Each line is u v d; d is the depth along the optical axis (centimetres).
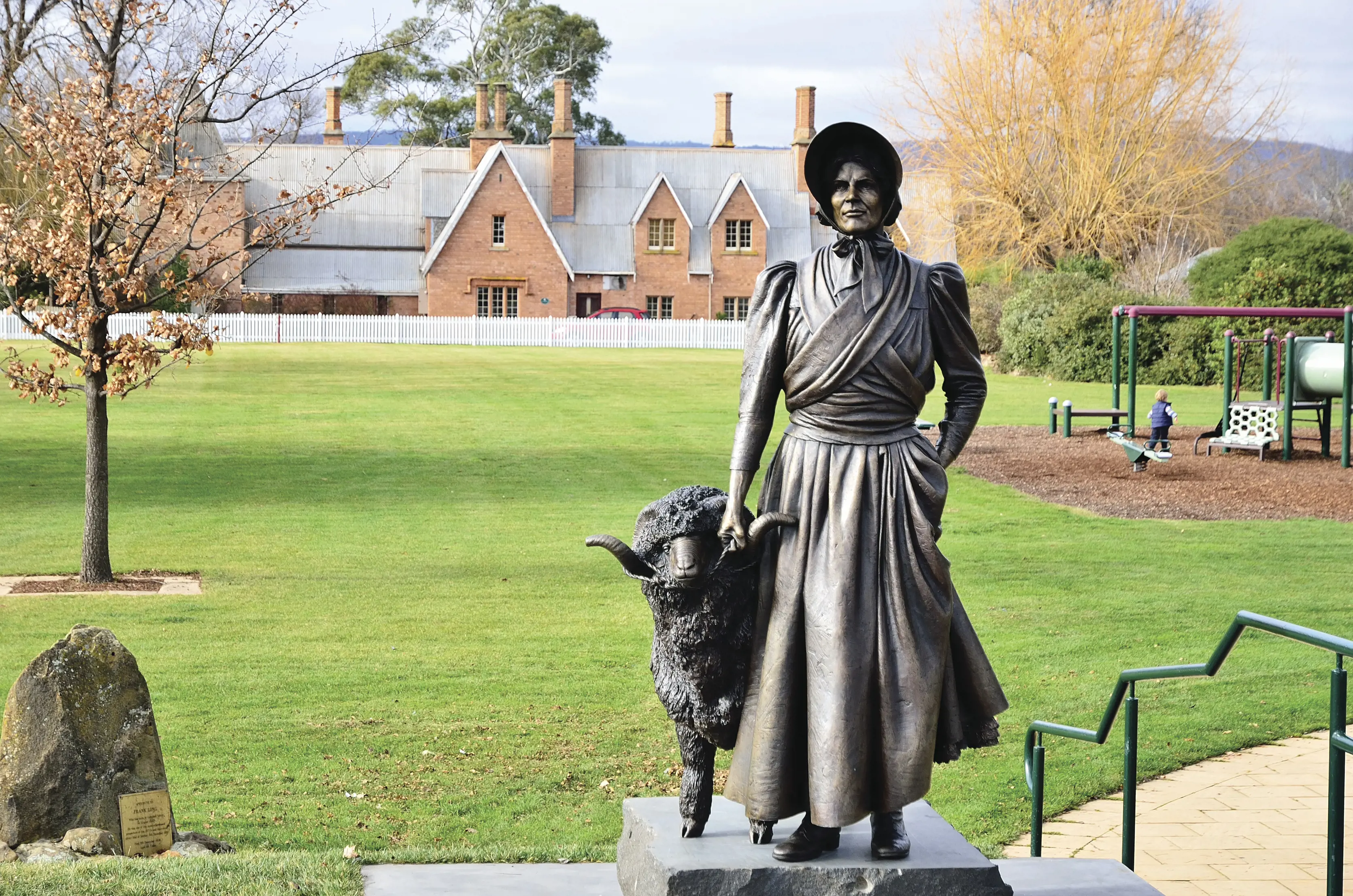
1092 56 5250
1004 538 1802
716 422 3073
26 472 2278
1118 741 959
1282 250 4369
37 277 1555
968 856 445
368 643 1272
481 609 1414
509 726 1023
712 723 450
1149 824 781
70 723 705
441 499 2095
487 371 4422
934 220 5584
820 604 432
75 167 1434
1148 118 5228
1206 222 5312
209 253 1648
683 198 7606
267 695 1099
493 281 7138
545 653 1236
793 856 437
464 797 870
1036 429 3044
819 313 445
